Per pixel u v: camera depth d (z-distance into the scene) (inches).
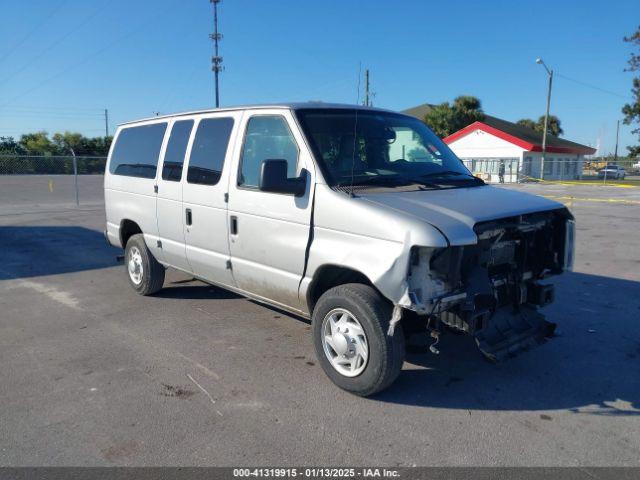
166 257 239.9
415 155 193.6
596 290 276.1
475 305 148.1
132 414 148.9
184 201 217.9
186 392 162.2
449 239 136.4
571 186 1341.0
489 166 1627.7
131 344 201.9
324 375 174.2
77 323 227.0
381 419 146.2
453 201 157.8
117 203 271.7
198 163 211.6
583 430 141.2
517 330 167.5
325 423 143.9
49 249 406.9
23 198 873.5
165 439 136.2
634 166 2138.3
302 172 166.9
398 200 153.6
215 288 281.0
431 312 141.3
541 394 161.9
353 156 169.5
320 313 163.3
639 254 376.5
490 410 151.8
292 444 133.7
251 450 131.2
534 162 1656.0
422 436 137.7
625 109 1909.4
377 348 148.8
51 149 2106.3
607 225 535.2
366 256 147.4
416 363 184.2
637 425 143.8
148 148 247.8
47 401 156.6
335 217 156.0
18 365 182.9
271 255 178.7
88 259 367.6
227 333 213.5
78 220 587.2
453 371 177.9
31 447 132.6
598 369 179.8
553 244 180.7
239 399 157.6
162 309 245.3
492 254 159.0
